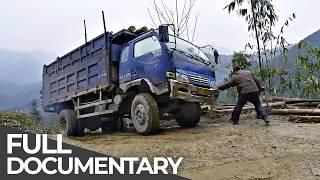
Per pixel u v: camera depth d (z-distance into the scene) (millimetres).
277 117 10773
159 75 8906
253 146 7223
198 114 10078
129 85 9562
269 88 15531
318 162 5758
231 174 5473
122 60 9969
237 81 9836
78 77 11211
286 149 6848
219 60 10492
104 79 10055
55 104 12766
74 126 11047
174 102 9570
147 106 8938
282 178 5121
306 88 14797
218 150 7016
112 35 10125
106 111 10219
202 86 9500
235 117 9953
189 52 9602
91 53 10633
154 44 9188
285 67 16125
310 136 8000
